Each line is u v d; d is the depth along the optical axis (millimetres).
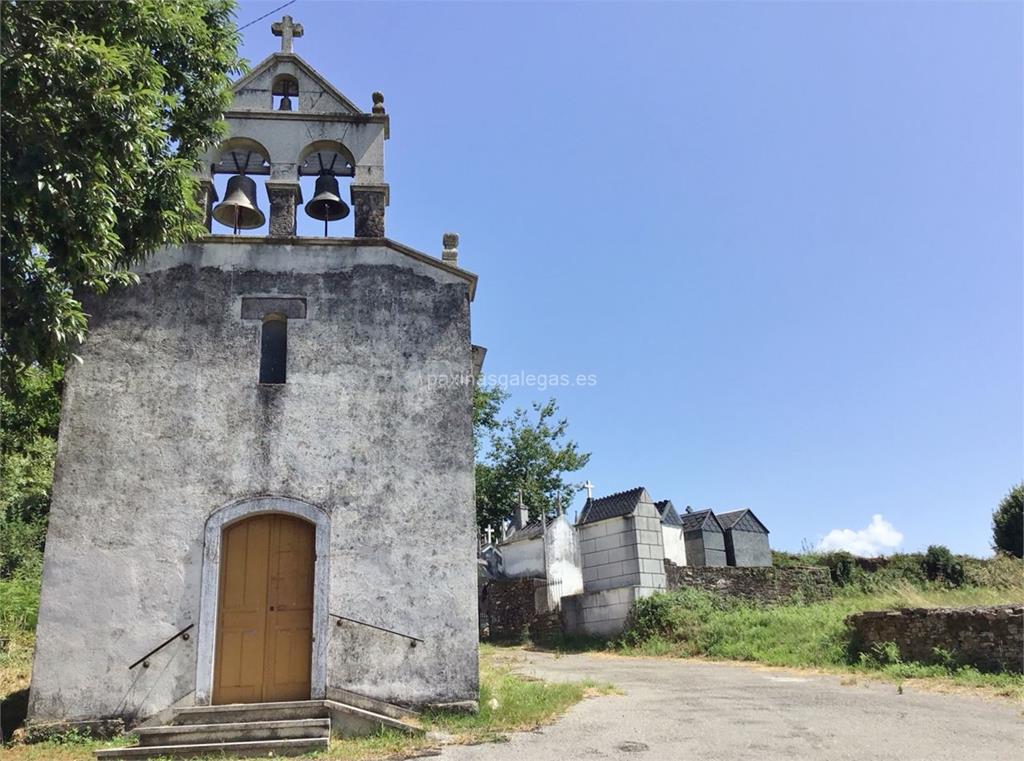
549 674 15727
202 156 11992
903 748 8797
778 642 18141
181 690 9891
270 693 10195
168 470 10633
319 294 11625
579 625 22984
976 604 18672
